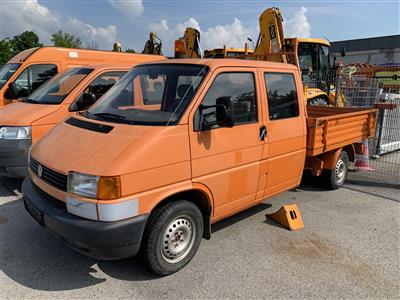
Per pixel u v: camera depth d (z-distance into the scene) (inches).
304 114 191.2
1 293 121.6
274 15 278.8
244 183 156.6
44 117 210.4
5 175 208.8
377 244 165.2
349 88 340.5
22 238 159.6
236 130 147.8
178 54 187.2
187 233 138.0
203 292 125.7
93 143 124.0
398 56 1299.2
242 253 153.3
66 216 115.9
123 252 117.0
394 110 323.9
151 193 120.1
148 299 121.2
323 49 482.3
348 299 124.6
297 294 126.3
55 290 124.4
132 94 155.2
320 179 240.8
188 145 129.6
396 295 127.6
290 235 172.1
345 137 227.6
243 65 156.3
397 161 312.2
